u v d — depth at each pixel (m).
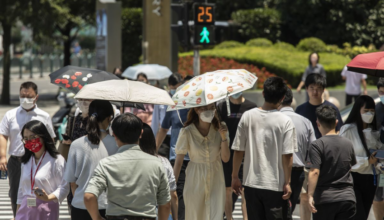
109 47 38.94
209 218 13.23
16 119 15.66
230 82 12.73
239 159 13.02
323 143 12.41
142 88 11.67
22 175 12.79
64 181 12.30
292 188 14.52
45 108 52.03
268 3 62.03
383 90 15.10
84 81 14.06
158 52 34.62
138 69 30.36
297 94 39.47
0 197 20.89
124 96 11.31
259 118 12.67
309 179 12.31
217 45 54.78
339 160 12.36
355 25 55.03
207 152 13.20
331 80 43.94
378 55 13.47
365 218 14.48
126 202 9.54
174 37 34.75
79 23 66.31
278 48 50.97
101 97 11.26
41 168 12.62
